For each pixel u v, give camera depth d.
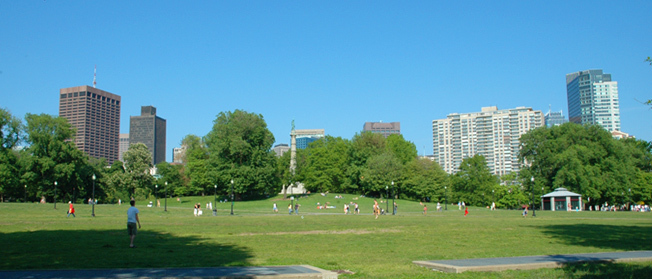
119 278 11.19
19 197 101.25
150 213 67.69
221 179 103.06
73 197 98.75
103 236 26.48
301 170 131.00
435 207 99.81
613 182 88.88
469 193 119.19
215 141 108.81
